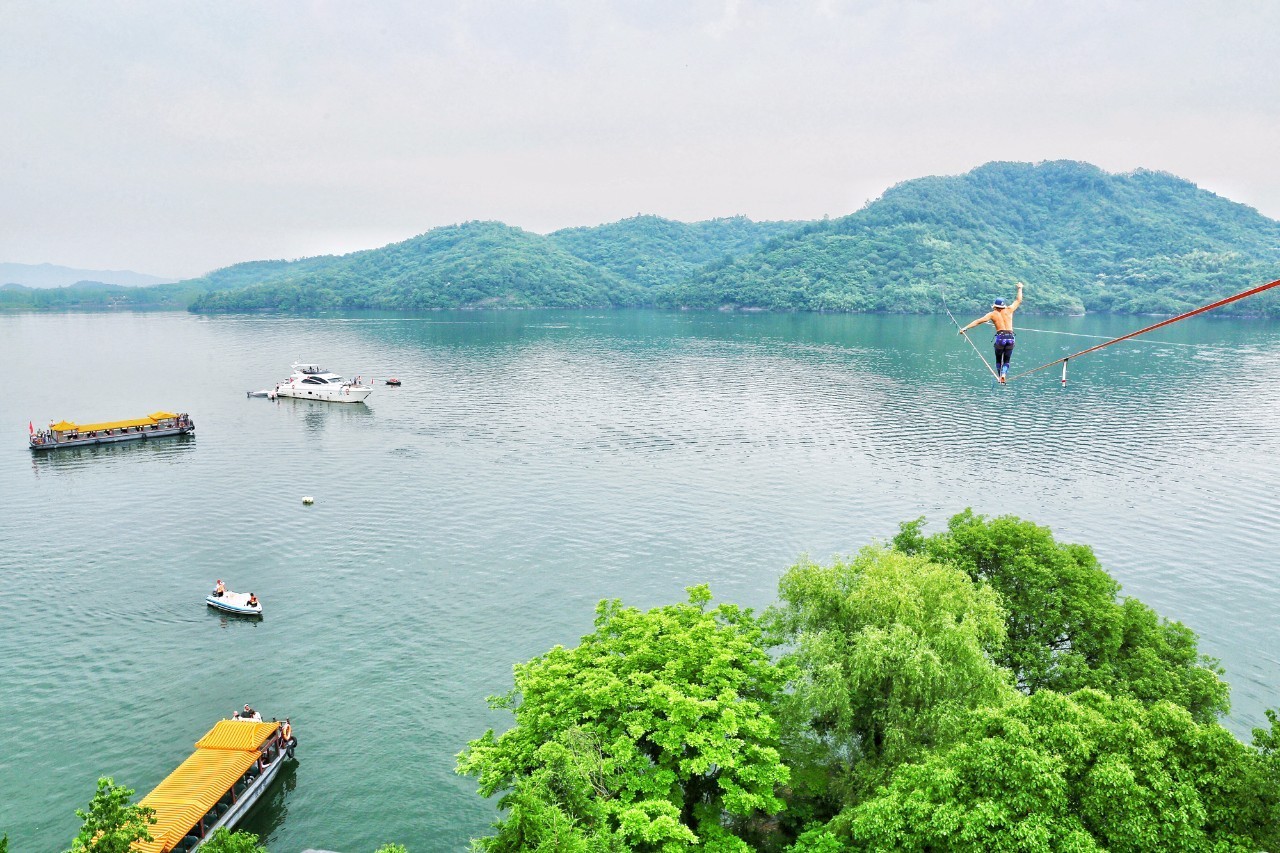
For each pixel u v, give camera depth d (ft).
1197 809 94.99
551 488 361.92
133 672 208.03
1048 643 174.09
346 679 205.87
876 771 131.23
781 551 288.92
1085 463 395.14
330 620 236.02
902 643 136.15
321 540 298.15
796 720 139.23
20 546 291.99
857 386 636.48
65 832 153.99
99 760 173.88
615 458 414.62
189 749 178.19
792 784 137.28
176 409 566.77
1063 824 97.50
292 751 178.60
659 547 291.79
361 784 169.89
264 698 197.77
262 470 396.37
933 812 104.22
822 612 155.12
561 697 132.16
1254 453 410.72
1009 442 440.04
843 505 336.90
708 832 126.82
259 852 121.39
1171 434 454.40
